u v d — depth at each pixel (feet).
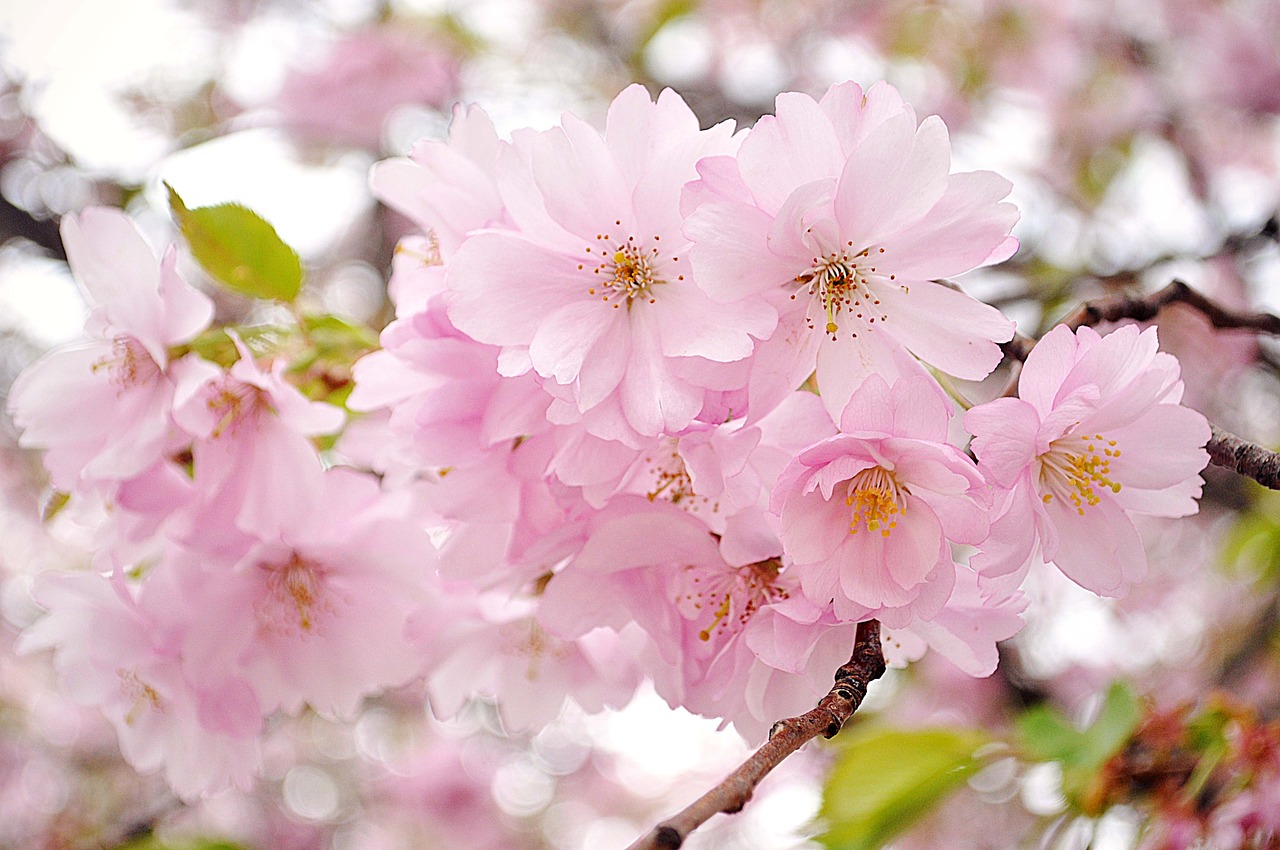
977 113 3.50
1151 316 1.44
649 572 1.37
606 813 4.85
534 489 1.37
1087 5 3.41
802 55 3.58
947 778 1.58
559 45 3.34
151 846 1.68
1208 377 2.93
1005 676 3.03
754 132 1.30
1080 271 2.02
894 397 1.29
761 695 1.36
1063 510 1.34
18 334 3.03
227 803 3.66
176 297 1.43
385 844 4.02
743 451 1.31
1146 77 3.44
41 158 2.38
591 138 1.34
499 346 1.35
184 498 1.42
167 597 1.45
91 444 1.44
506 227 1.37
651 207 1.34
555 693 1.51
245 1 3.02
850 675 1.27
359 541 1.45
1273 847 1.55
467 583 1.44
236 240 1.49
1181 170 3.32
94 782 3.67
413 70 3.13
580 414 1.33
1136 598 3.31
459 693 1.52
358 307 3.09
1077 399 1.30
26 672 3.98
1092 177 3.33
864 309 1.32
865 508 1.30
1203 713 1.60
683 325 1.32
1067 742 1.59
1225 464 1.34
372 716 4.01
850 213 1.31
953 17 3.44
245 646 1.46
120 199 2.28
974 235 1.31
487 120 1.42
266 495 1.43
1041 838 1.61
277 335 1.49
